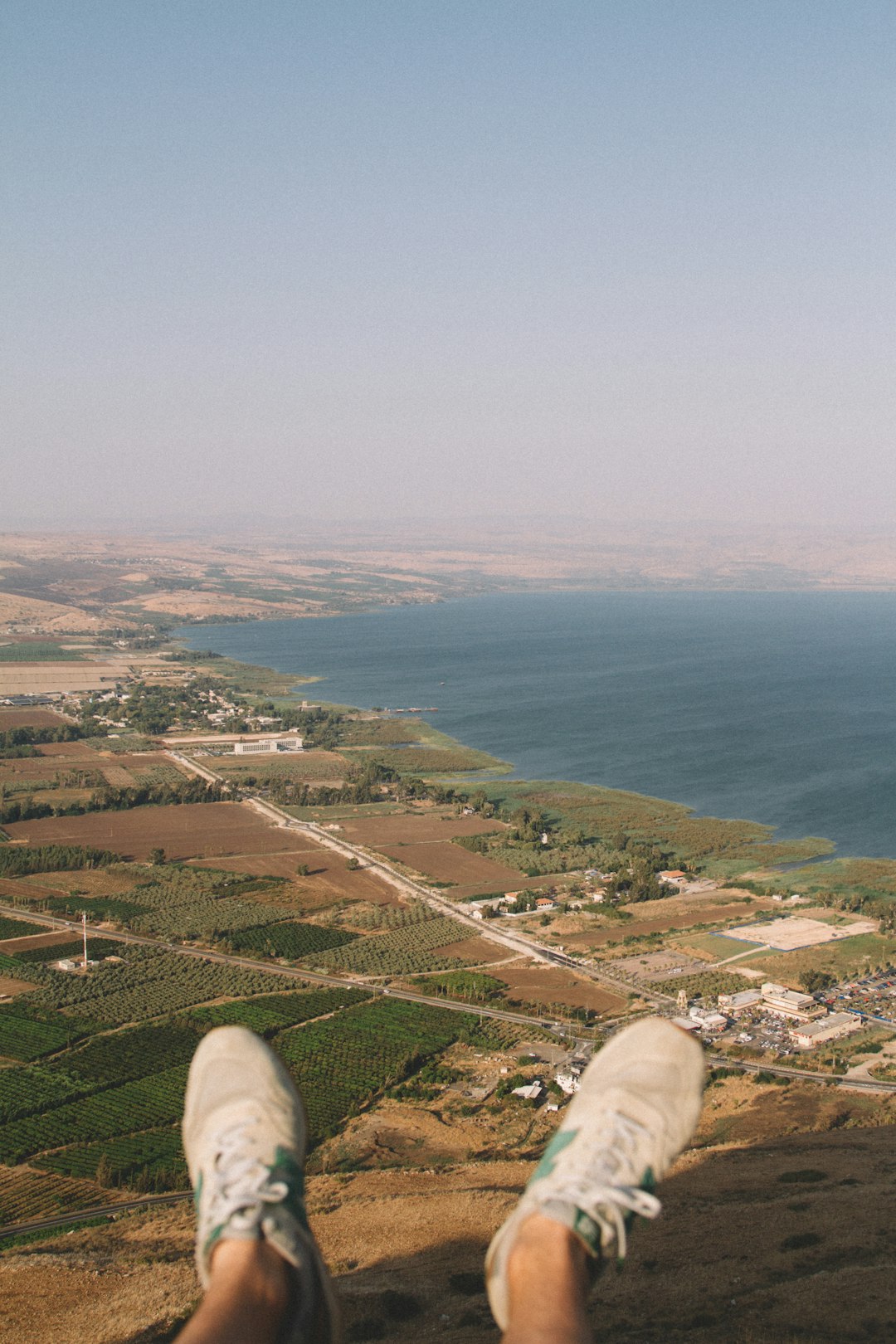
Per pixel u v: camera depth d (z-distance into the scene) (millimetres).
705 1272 32250
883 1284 28734
